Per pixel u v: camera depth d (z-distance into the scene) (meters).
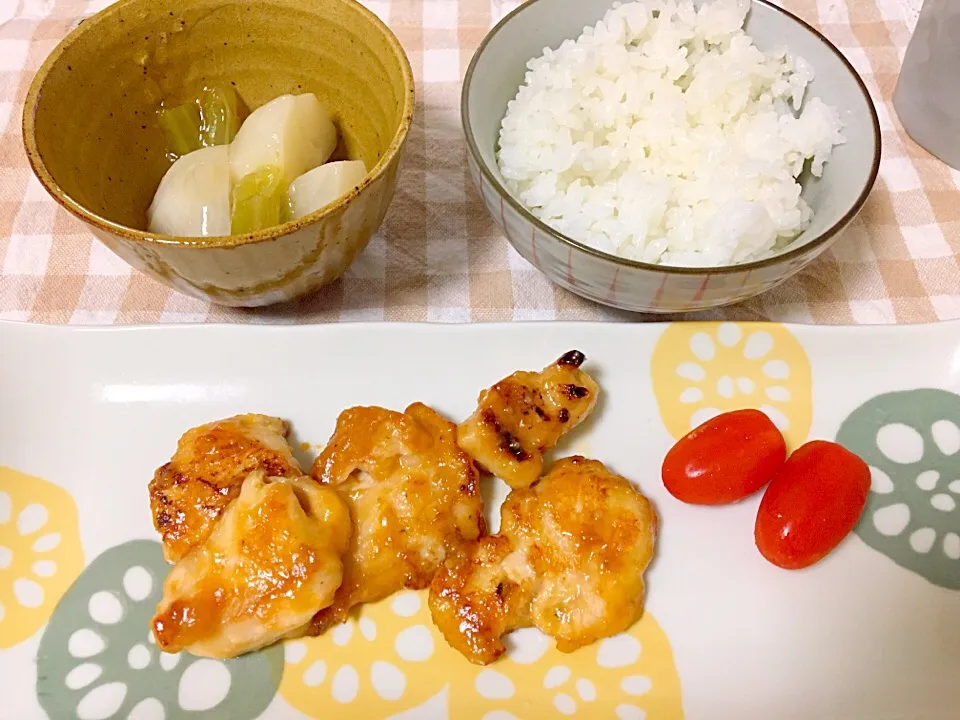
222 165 0.23
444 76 0.30
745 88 0.24
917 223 0.26
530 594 0.19
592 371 0.22
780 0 0.32
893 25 0.31
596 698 0.18
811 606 0.20
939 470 0.21
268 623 0.18
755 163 0.22
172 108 0.25
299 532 0.18
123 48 0.23
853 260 0.26
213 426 0.20
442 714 0.18
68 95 0.22
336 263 0.22
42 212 0.27
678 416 0.22
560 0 0.25
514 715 0.18
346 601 0.19
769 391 0.22
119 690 0.18
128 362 0.22
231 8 0.24
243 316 0.24
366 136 0.25
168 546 0.19
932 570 0.20
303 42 0.24
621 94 0.25
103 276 0.25
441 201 0.27
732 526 0.21
